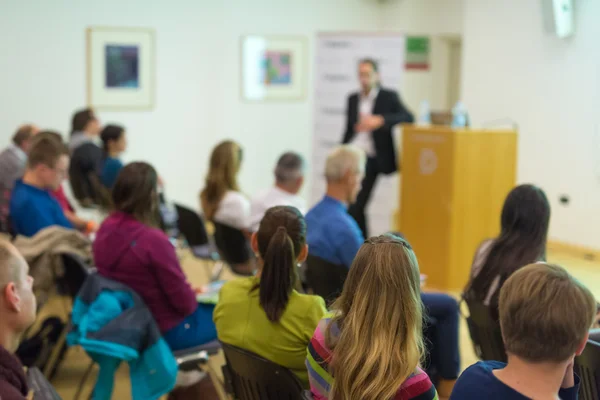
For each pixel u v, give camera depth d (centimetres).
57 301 489
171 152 766
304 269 334
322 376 173
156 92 751
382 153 631
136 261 276
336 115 722
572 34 627
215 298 301
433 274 523
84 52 713
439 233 514
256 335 210
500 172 517
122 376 371
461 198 505
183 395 316
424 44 856
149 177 281
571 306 131
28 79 693
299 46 815
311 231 314
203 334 294
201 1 759
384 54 705
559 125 646
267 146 814
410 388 157
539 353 132
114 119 735
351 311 162
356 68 711
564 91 638
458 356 321
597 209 615
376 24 852
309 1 813
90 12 711
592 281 548
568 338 131
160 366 266
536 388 135
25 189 369
